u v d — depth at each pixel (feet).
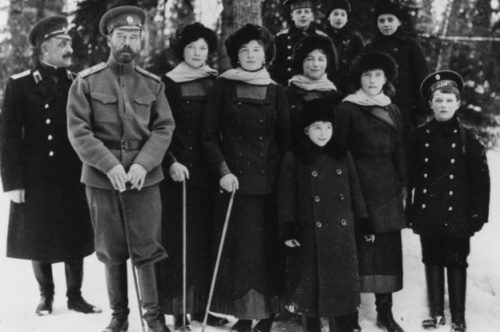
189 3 23.58
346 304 13.11
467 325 14.24
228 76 13.74
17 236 14.40
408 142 14.87
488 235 18.75
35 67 14.58
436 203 14.23
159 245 12.84
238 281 13.50
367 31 22.74
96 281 16.65
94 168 12.45
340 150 13.65
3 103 14.23
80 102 12.35
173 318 14.34
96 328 13.61
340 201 13.38
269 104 13.74
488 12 28.78
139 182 12.20
